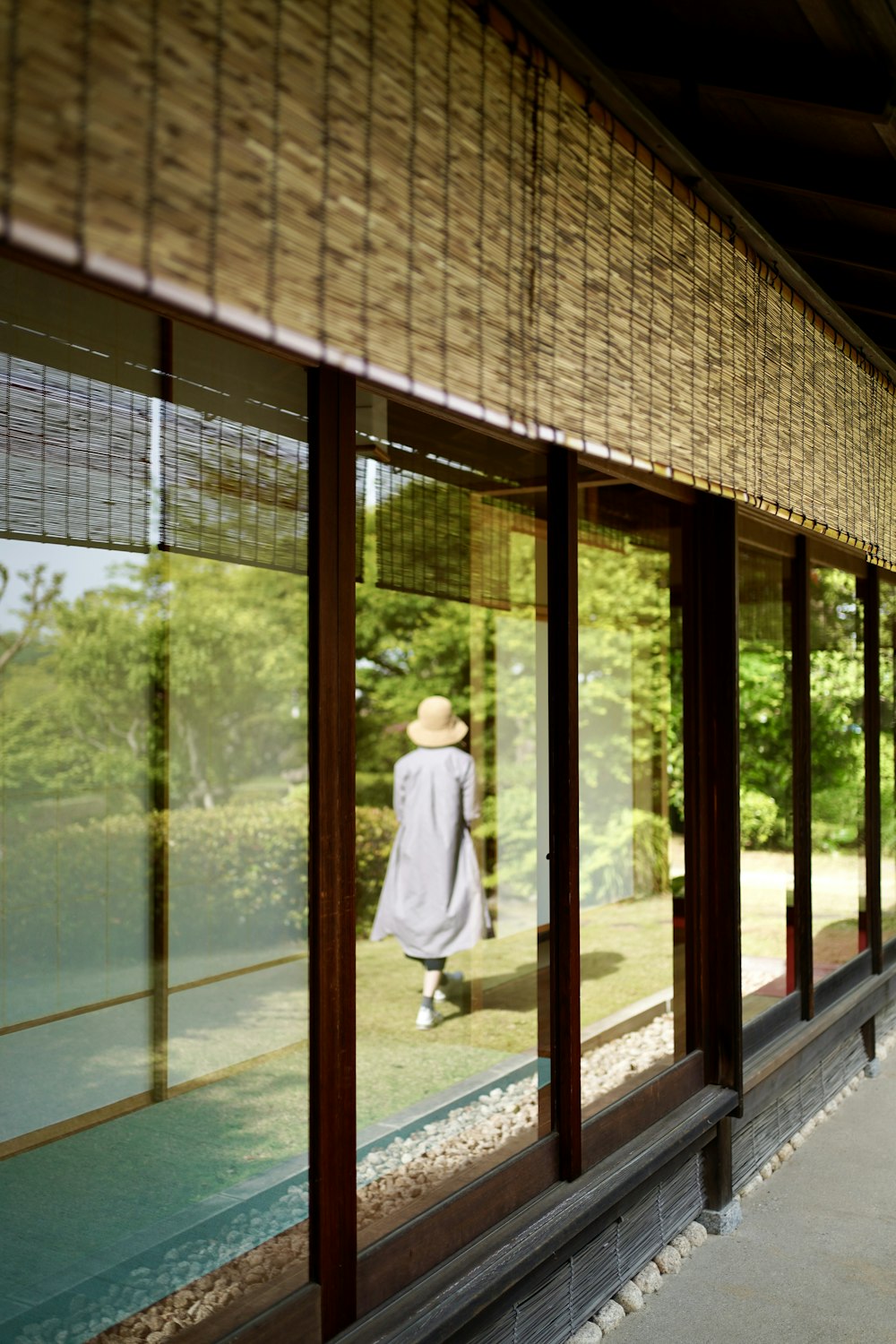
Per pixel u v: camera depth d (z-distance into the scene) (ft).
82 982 6.80
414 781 12.35
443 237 5.63
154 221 3.99
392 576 8.89
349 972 6.63
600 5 8.37
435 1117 8.66
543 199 6.54
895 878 17.63
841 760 15.14
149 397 6.75
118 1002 6.94
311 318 4.73
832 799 14.66
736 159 10.40
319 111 4.78
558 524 8.60
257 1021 6.66
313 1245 6.30
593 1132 8.63
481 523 9.62
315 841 6.50
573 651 8.57
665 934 11.00
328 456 6.62
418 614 15.64
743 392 9.38
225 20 4.29
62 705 6.75
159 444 6.90
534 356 6.42
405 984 11.87
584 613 11.95
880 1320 8.53
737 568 10.81
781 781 12.87
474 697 12.23
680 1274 9.30
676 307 8.20
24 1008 6.53
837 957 14.67
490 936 11.52
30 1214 6.51
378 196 5.16
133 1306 6.34
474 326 5.88
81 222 3.71
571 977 8.43
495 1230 7.51
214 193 4.24
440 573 9.45
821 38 7.94
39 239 3.58
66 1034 6.70
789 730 13.21
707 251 8.73
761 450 9.75
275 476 6.65
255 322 4.43
